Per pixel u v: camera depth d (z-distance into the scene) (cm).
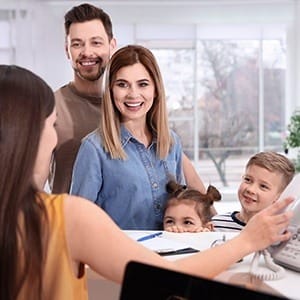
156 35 438
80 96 224
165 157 184
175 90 445
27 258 82
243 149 446
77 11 222
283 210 106
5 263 81
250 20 435
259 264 108
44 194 88
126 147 176
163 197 182
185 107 447
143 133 181
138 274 74
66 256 86
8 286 82
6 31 421
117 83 175
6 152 80
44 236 84
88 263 88
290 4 430
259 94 445
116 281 86
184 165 214
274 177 176
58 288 86
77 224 86
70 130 220
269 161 179
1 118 81
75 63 223
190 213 180
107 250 86
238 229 179
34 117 83
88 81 223
